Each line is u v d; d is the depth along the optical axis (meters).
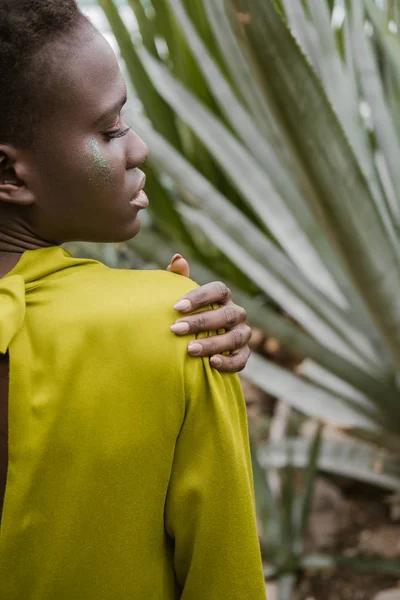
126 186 0.73
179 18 2.22
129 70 2.74
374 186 1.99
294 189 2.09
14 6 0.66
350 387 2.19
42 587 0.71
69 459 0.69
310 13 1.97
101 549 0.71
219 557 0.72
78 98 0.68
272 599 1.92
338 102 1.99
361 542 2.13
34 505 0.70
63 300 0.71
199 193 2.11
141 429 0.70
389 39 1.86
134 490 0.71
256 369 2.14
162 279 0.75
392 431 2.06
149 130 2.12
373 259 1.64
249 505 0.73
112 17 2.64
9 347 0.70
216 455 0.71
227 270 2.86
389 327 1.75
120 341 0.70
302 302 2.15
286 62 1.39
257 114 1.87
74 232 0.74
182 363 0.70
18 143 0.69
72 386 0.69
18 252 0.74
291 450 2.09
